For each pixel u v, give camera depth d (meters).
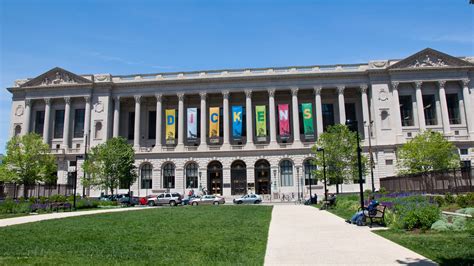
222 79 83.44
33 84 87.62
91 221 26.33
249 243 15.52
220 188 81.56
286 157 79.56
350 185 75.00
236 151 80.38
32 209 41.94
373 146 78.88
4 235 18.75
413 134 79.75
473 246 13.60
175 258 12.30
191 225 22.95
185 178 81.25
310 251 13.54
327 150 61.19
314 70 83.81
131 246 14.88
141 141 87.56
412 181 47.97
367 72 81.75
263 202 69.19
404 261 11.52
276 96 87.81
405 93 82.12
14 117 88.31
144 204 65.44
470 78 81.69
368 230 19.50
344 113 81.56
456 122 81.56
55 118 88.06
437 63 81.19
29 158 70.06
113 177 68.56
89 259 12.20
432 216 18.94
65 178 82.62
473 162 75.00
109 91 85.56
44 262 11.69
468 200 27.52
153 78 86.56
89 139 83.56
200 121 86.50
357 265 11.10
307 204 55.44
